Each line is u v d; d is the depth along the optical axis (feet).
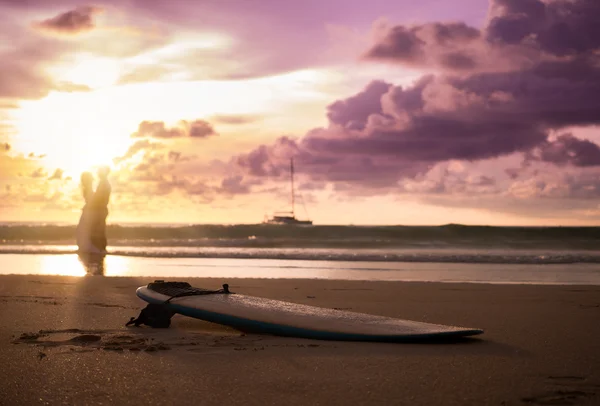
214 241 122.01
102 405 11.53
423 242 131.44
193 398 12.00
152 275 53.36
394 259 76.74
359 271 59.52
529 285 40.73
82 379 13.50
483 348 17.53
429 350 17.07
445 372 14.32
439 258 77.51
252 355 16.22
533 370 14.60
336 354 16.38
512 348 17.58
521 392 12.51
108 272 56.65
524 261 74.69
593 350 17.37
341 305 29.58
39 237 143.64
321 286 39.19
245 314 20.03
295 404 11.59
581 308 28.76
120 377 13.67
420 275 55.01
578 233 144.46
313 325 19.02
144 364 15.03
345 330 18.53
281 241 123.54
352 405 11.52
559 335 20.27
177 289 23.08
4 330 20.31
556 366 15.07
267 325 19.38
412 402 11.75
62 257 80.64
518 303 30.81
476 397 12.12
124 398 12.01
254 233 153.28
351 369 14.60
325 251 98.94
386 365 15.06
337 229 151.12
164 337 19.15
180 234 153.28
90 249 90.79
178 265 66.49
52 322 22.24
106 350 16.81
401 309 27.99
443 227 145.38
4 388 12.75
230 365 14.98
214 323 22.34
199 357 15.96
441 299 32.40
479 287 39.32
